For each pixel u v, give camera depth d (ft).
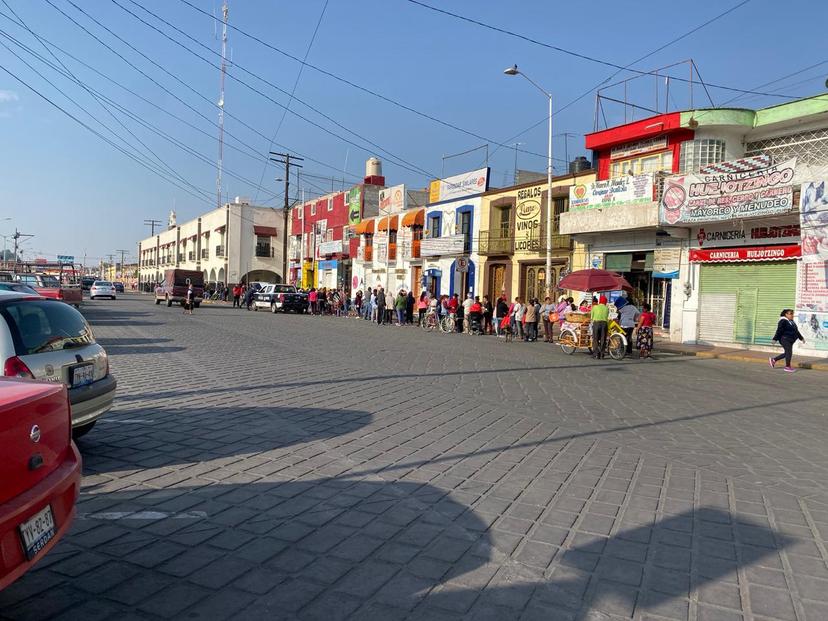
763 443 23.53
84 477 17.03
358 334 73.36
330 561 12.17
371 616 10.16
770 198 58.90
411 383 35.40
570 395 33.47
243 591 10.90
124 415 24.88
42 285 85.30
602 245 80.94
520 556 12.61
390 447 20.94
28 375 17.17
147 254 374.84
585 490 16.94
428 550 12.79
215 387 31.78
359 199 153.07
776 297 62.69
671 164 72.02
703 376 45.16
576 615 10.37
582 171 83.76
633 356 59.26
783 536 14.06
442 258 114.73
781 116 64.44
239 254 211.61
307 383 34.01
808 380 45.24
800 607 10.83
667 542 13.53
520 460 19.83
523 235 94.58
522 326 74.95
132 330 67.36
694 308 69.97
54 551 12.37
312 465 18.60
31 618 9.88
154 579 11.28
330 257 168.66
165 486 16.44
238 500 15.49
